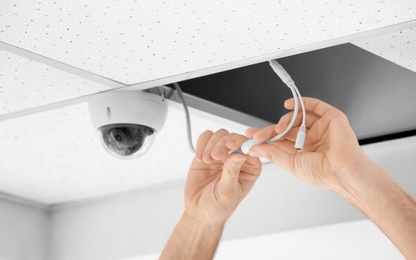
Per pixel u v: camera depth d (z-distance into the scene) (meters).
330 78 1.69
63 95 1.49
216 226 1.48
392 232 1.12
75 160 2.00
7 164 2.00
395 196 1.13
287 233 2.08
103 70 1.35
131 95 1.46
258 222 2.13
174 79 1.39
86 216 2.45
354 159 1.17
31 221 2.46
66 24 1.16
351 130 1.20
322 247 2.09
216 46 1.25
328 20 1.17
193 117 1.69
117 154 1.50
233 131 1.79
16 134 1.77
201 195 1.46
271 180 2.13
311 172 1.21
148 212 2.33
